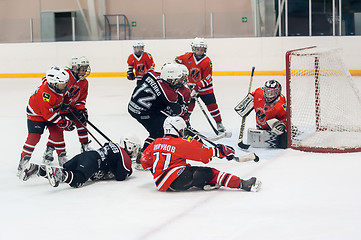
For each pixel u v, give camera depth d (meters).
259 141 10.66
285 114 10.86
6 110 17.80
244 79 25.89
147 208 6.87
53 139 9.52
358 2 26.66
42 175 7.57
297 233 5.80
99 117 15.60
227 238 5.70
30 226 6.32
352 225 6.02
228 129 13.10
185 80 9.28
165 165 7.39
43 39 29.75
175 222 6.28
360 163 9.14
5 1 29.67
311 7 27.03
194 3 28.78
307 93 14.92
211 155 7.40
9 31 29.86
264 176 8.43
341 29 26.97
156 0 29.19
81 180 7.77
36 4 29.67
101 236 5.89
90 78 28.16
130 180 8.40
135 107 9.20
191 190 7.70
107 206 7.02
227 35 28.73
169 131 7.51
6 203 7.32
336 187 7.66
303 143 10.61
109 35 29.70
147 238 5.79
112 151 8.20
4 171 9.37
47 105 8.57
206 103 12.59
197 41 12.22
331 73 12.17
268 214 6.48
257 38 27.09
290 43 26.88
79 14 29.55
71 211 6.86
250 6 28.16
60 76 8.47
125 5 29.39
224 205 6.89
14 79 28.30
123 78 27.86
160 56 28.09
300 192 7.44
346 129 11.70
